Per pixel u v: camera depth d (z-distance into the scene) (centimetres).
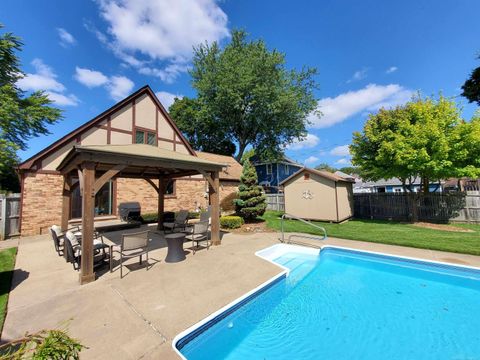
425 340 338
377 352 313
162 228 1022
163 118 1433
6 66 1562
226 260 598
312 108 2653
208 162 724
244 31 2369
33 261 609
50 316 344
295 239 849
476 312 414
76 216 1098
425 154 995
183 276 496
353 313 416
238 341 340
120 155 527
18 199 945
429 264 588
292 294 489
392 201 1374
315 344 330
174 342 285
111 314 348
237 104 2330
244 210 1178
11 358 143
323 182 1271
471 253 640
